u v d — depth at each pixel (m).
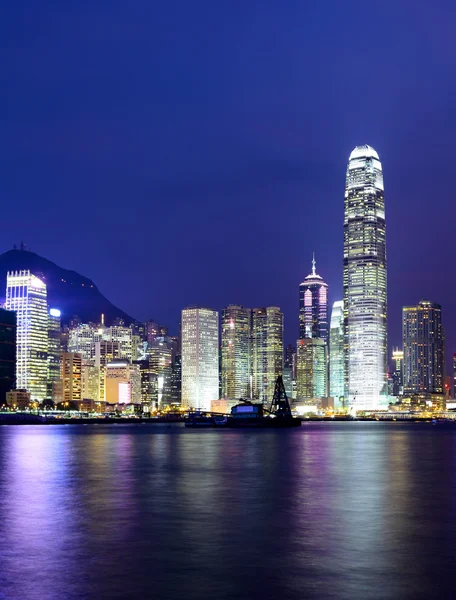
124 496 75.75
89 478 97.44
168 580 39.25
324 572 40.84
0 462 131.62
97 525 56.50
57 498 74.12
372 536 51.28
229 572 40.94
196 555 45.41
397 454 156.12
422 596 36.03
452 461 132.00
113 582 38.88
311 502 70.12
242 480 93.50
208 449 181.75
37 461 134.38
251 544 48.72
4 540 50.34
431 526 55.50
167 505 68.06
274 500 71.75
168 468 115.06
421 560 43.72
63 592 37.00
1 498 74.25
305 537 51.06
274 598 35.78
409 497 74.00
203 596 36.16
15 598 36.00
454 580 39.03
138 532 53.31
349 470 109.81
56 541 49.97
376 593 36.59
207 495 76.19
